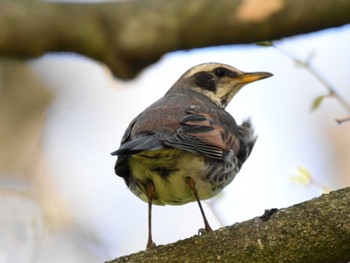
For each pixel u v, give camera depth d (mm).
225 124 13312
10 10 9250
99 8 9750
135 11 9789
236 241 10445
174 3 9844
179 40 9812
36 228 20484
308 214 10281
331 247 10117
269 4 9688
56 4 9594
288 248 10211
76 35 9594
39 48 9461
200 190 12617
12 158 22750
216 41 9898
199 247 10562
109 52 9758
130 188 12852
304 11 9680
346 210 10180
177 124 12328
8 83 23344
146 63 9883
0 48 9320
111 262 10672
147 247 12461
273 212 10492
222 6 9750
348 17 9750
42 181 22375
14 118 23156
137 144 11570
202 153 12031
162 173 12273
